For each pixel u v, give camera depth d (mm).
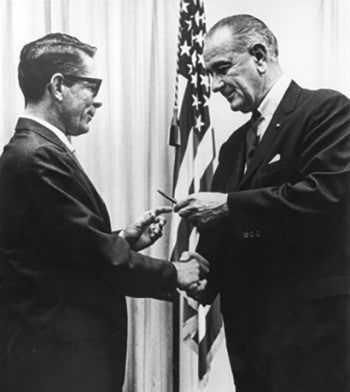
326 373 1676
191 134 2510
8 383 1639
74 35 2643
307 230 1721
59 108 1768
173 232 2514
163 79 2734
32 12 2607
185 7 2545
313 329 1688
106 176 2668
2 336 1665
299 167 1734
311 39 2865
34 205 1621
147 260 1753
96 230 1637
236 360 1839
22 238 1648
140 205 2672
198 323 2533
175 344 2639
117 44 2680
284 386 1705
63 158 1650
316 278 1708
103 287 1681
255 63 1834
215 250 1951
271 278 1761
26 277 1627
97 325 1643
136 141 2695
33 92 1766
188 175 2498
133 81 2715
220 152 2031
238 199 1755
